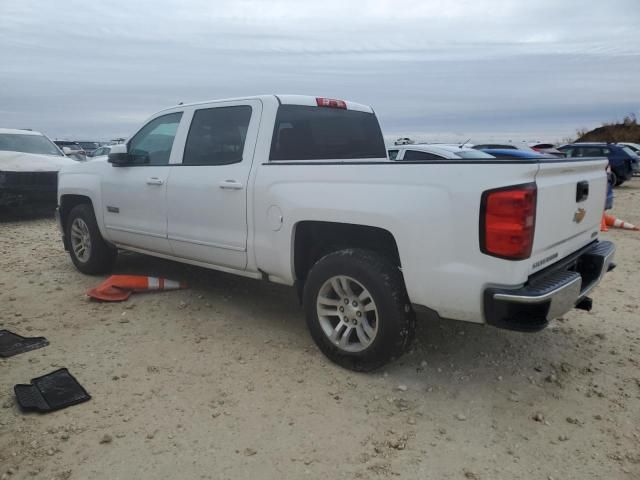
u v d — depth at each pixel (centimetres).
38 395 340
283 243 405
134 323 469
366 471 275
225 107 467
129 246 568
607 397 351
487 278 310
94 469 274
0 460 280
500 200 301
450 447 296
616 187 2219
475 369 387
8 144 1156
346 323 380
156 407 333
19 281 599
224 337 441
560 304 320
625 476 273
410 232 333
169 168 499
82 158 1603
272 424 316
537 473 275
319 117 481
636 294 575
